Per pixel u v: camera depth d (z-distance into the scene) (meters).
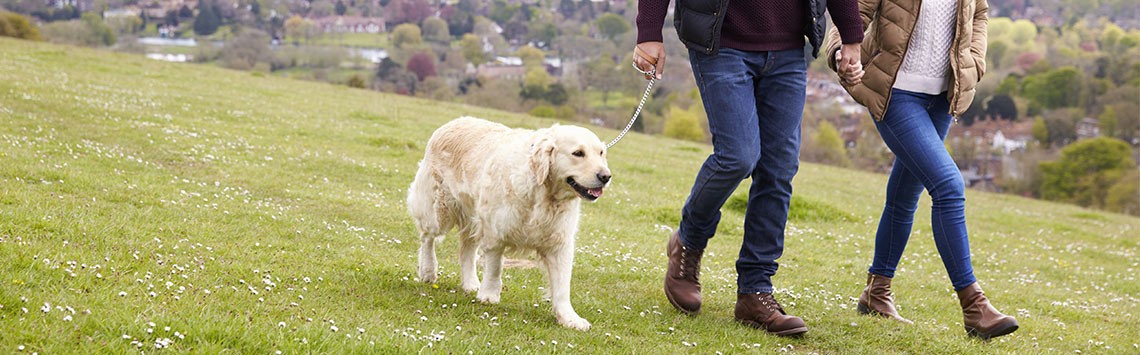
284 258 6.61
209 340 4.25
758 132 5.43
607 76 51.00
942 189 5.90
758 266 5.94
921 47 5.97
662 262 8.79
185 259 5.98
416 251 8.07
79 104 15.35
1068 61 63.44
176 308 4.64
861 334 6.16
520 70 54.03
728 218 12.29
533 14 68.56
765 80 5.54
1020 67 65.06
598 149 5.34
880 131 6.18
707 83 5.43
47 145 10.70
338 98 25.66
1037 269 11.58
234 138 14.44
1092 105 55.69
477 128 6.06
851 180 22.47
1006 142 50.41
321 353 4.26
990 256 12.08
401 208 10.25
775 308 5.93
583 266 7.84
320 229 8.14
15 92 15.30
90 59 26.52
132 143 12.25
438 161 6.18
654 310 6.27
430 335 4.79
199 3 56.72
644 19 5.46
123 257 5.72
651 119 42.69
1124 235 17.42
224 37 53.22
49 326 4.06
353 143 16.39
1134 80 56.91
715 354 5.31
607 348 5.13
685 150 24.28
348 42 56.31
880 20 5.98
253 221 8.02
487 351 4.66
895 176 6.56
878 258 6.81
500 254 5.79
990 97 59.41
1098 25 76.50
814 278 8.77
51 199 7.40
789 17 5.41
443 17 65.12
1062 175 41.41
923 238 13.12
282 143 14.80
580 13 68.50
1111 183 39.81
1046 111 55.25
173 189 9.08
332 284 5.87
